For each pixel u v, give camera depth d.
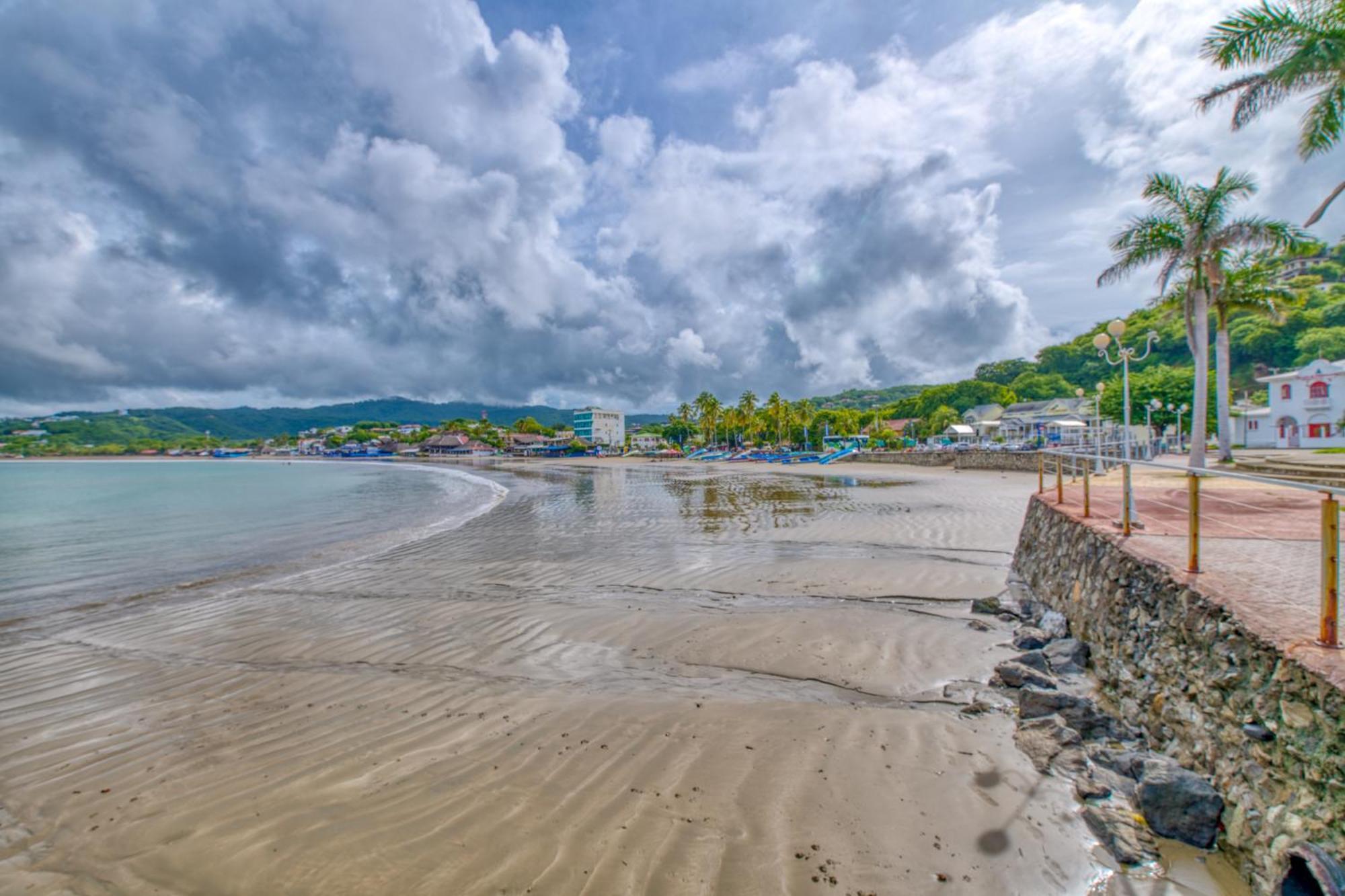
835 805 4.32
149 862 3.93
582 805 4.40
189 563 15.61
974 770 4.73
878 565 12.24
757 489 32.09
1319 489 3.53
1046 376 110.19
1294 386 41.88
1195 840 3.74
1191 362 77.94
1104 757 4.75
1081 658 6.79
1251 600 4.52
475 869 3.72
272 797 4.62
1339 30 13.20
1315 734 3.23
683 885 3.55
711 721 5.74
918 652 7.50
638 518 21.36
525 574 12.61
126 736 5.79
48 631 9.55
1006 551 13.39
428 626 9.17
